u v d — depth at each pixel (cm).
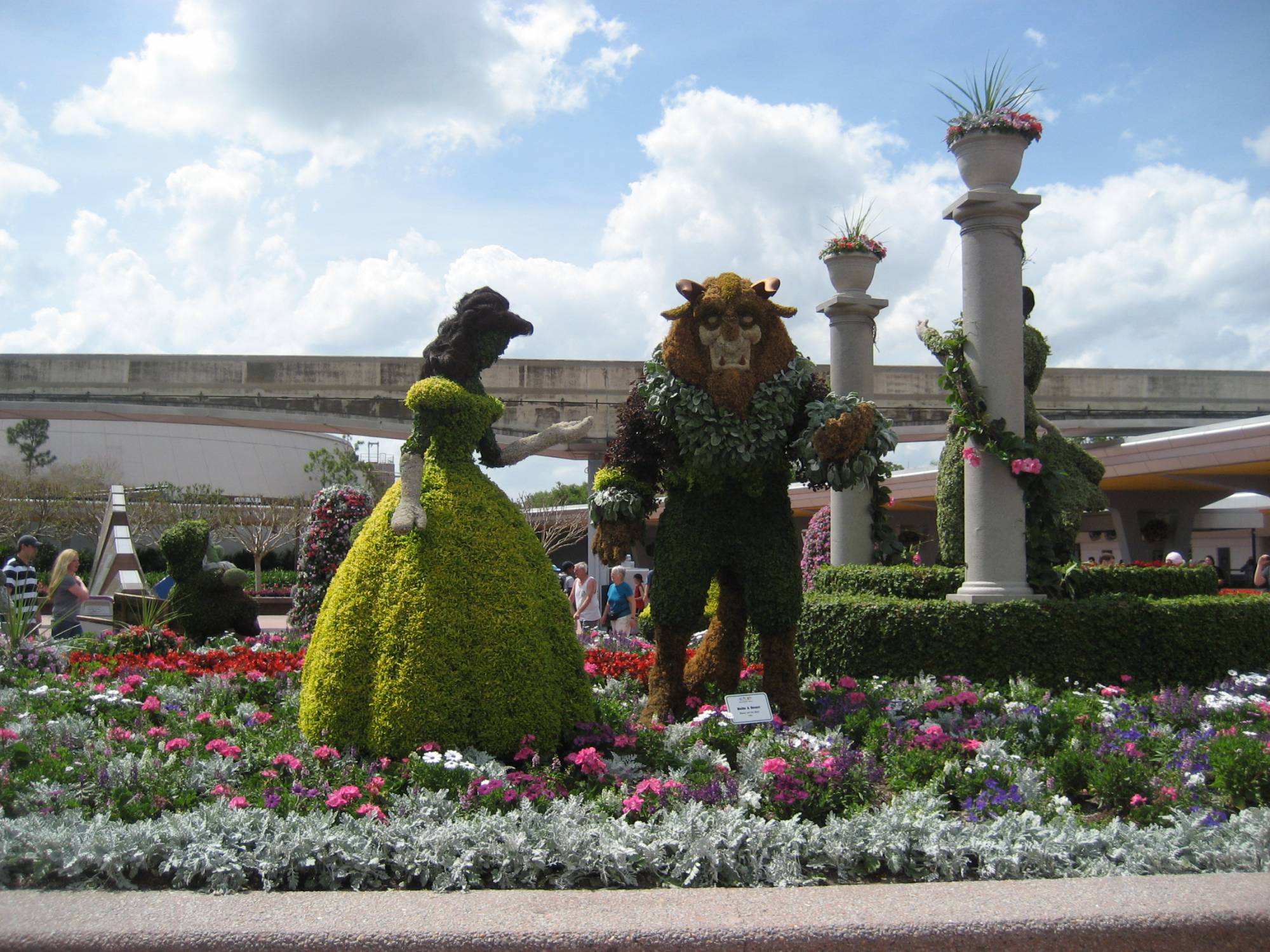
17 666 710
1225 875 305
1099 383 2897
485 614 451
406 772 416
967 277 834
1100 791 439
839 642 765
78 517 3175
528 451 535
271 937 257
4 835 330
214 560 1345
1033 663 739
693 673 644
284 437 4212
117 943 255
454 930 261
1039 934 268
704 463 559
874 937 265
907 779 450
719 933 263
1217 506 3016
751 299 557
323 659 461
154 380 2652
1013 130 820
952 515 960
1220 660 772
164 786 397
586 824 367
